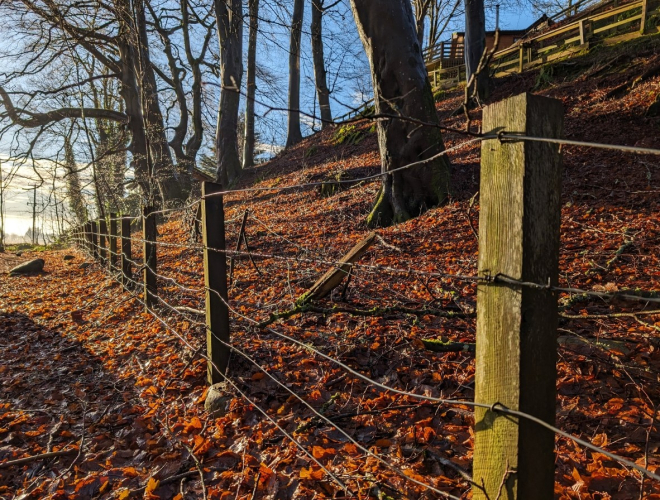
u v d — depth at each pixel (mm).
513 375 1248
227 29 17906
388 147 8547
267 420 3035
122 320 5984
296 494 2344
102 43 21062
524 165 1186
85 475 2881
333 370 3463
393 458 2479
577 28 16109
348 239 8062
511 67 18141
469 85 1351
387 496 2176
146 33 20141
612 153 8586
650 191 6516
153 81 20062
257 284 6055
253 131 23969
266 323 3602
